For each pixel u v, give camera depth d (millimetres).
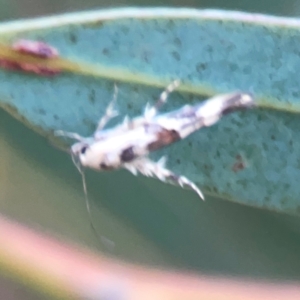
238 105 61
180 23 60
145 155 62
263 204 61
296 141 61
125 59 60
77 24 59
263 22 60
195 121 61
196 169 62
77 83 60
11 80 59
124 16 60
